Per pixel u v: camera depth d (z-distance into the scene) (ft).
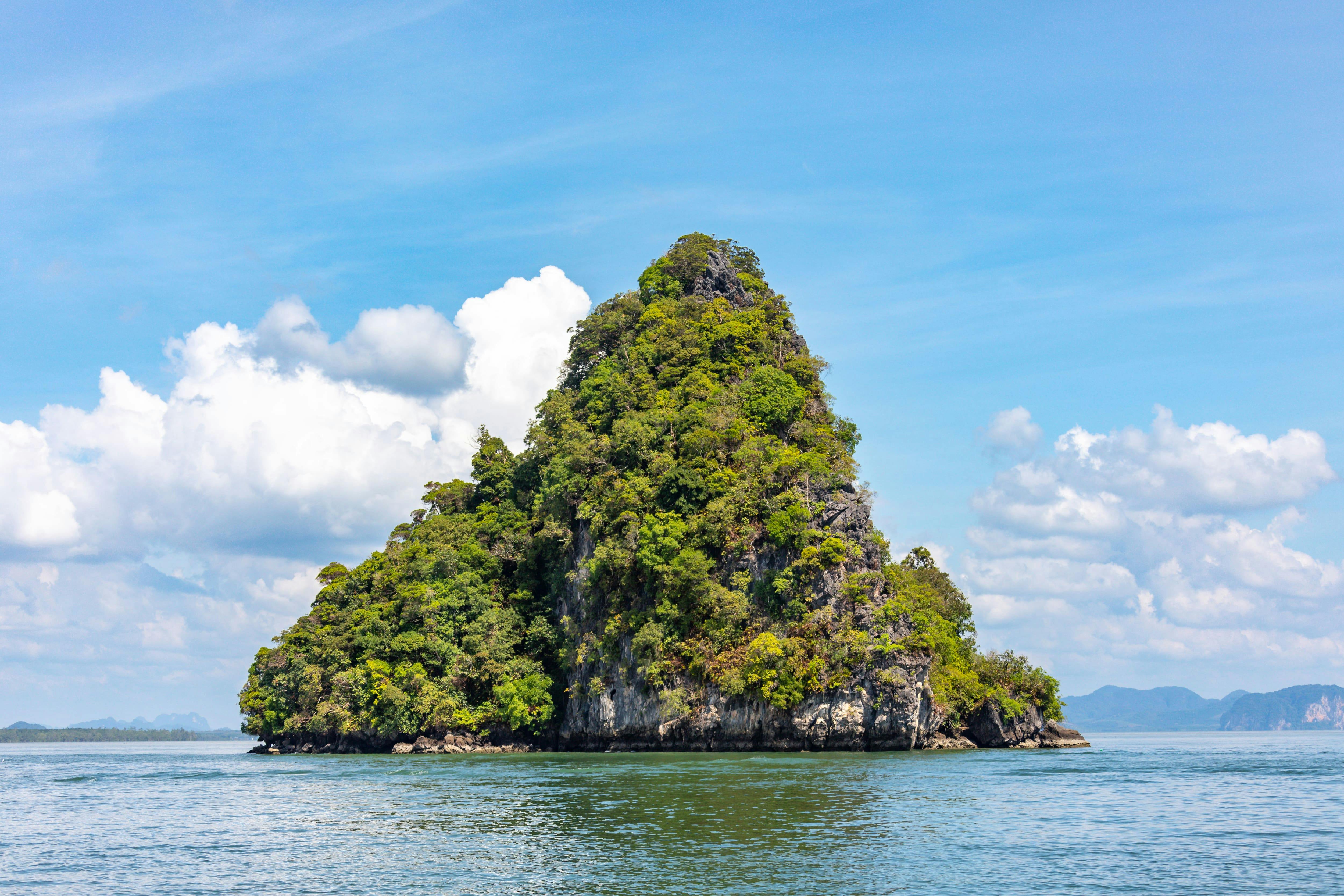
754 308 517.14
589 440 450.71
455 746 410.93
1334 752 463.83
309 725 444.55
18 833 189.37
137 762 442.09
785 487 387.14
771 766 290.15
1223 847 156.46
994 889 127.75
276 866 150.41
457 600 435.12
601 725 392.68
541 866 144.25
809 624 357.82
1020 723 417.28
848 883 131.03
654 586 382.63
